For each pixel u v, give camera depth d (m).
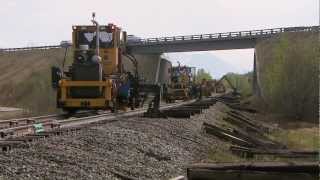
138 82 33.62
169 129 22.72
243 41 103.38
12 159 11.78
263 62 81.62
